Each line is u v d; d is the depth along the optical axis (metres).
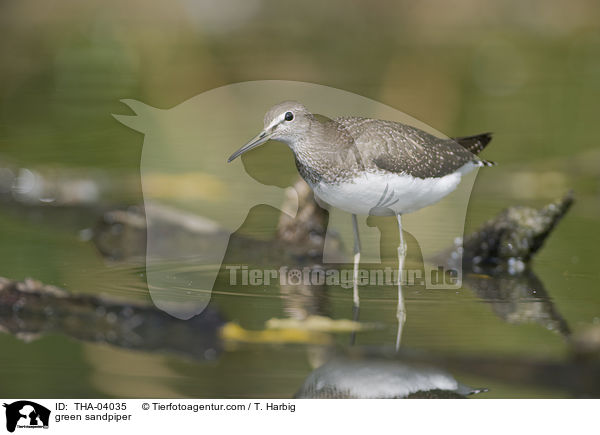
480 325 9.15
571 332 8.89
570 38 31.38
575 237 13.10
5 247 12.50
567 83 25.05
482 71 26.30
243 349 8.55
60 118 20.64
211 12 32.88
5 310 9.31
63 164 17.02
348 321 9.28
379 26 33.12
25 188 15.66
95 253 12.34
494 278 11.26
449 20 33.72
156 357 8.38
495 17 33.62
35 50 27.64
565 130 19.84
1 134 19.28
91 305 9.23
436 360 8.09
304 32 31.98
